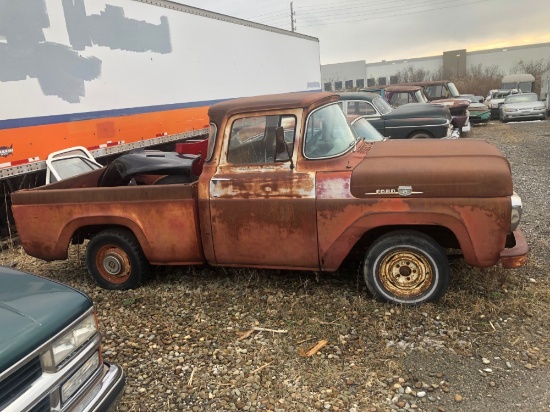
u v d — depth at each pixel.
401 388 3.03
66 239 4.78
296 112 4.05
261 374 3.27
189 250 4.45
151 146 8.90
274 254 4.20
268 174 4.07
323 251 4.05
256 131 4.16
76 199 4.64
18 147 6.30
